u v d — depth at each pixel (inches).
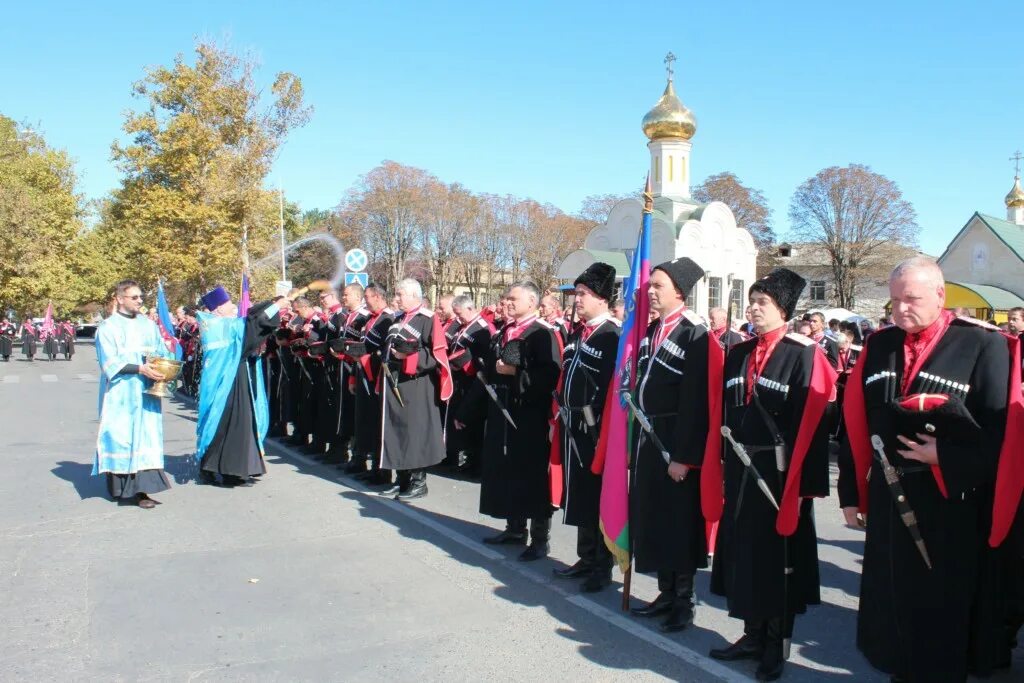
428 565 222.8
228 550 232.7
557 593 202.5
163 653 163.6
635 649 169.2
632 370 182.4
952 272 1218.0
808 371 152.1
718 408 167.0
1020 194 1568.7
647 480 177.8
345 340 332.5
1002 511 128.1
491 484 234.4
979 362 129.8
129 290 276.5
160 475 282.7
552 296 371.2
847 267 1720.0
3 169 1520.7
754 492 154.6
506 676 155.6
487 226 1969.7
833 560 237.5
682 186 1118.4
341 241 1820.9
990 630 136.3
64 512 272.2
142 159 979.3
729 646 168.1
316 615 184.9
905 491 133.5
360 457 343.9
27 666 156.7
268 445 418.0
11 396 701.3
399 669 157.9
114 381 273.3
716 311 360.2
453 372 348.5
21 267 1375.5
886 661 137.5
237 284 1032.2
